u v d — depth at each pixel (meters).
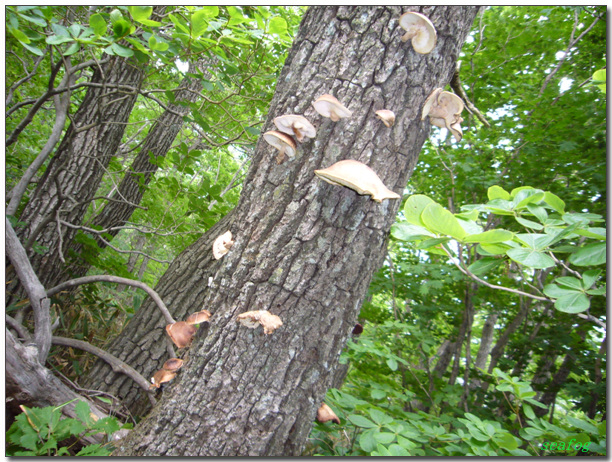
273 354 1.40
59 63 2.50
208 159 10.48
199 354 1.48
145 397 2.86
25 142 6.23
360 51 1.42
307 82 1.45
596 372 4.28
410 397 3.12
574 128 4.31
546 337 4.45
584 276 1.37
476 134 5.06
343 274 1.40
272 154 1.51
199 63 4.56
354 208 1.39
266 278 1.40
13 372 1.82
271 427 1.39
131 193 5.20
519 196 1.67
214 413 1.40
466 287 4.56
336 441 2.58
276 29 2.18
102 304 4.15
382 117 1.36
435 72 1.47
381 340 4.02
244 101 4.09
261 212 1.46
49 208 3.78
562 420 6.14
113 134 4.21
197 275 3.19
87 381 2.84
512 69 5.23
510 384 2.32
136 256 10.93
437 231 1.38
